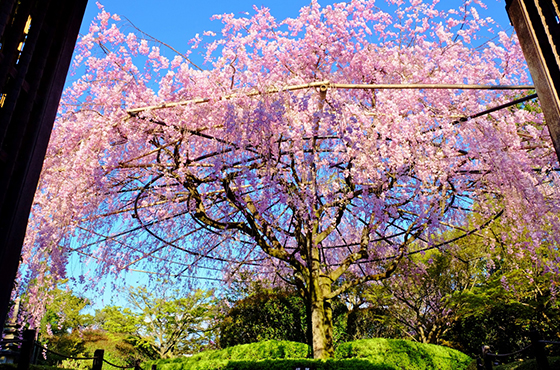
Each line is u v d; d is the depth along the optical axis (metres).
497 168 5.80
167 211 8.23
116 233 8.04
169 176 6.65
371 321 18.70
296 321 16.75
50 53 2.32
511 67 6.68
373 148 5.86
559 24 2.00
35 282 6.29
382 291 16.66
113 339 24.05
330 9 6.76
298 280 9.32
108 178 7.05
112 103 5.95
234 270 9.15
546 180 6.51
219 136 6.40
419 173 5.85
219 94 5.93
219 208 8.25
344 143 6.05
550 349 12.20
